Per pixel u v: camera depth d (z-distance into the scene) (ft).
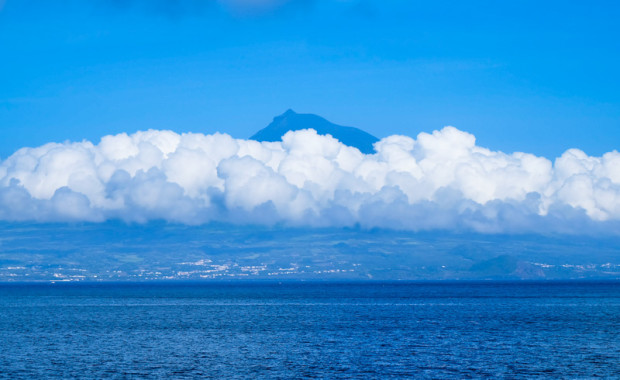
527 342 453.99
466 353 406.62
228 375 344.49
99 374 346.95
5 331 544.21
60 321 651.25
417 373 346.95
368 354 406.62
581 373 343.26
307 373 348.79
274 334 519.19
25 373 349.20
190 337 500.33
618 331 516.32
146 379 334.85
